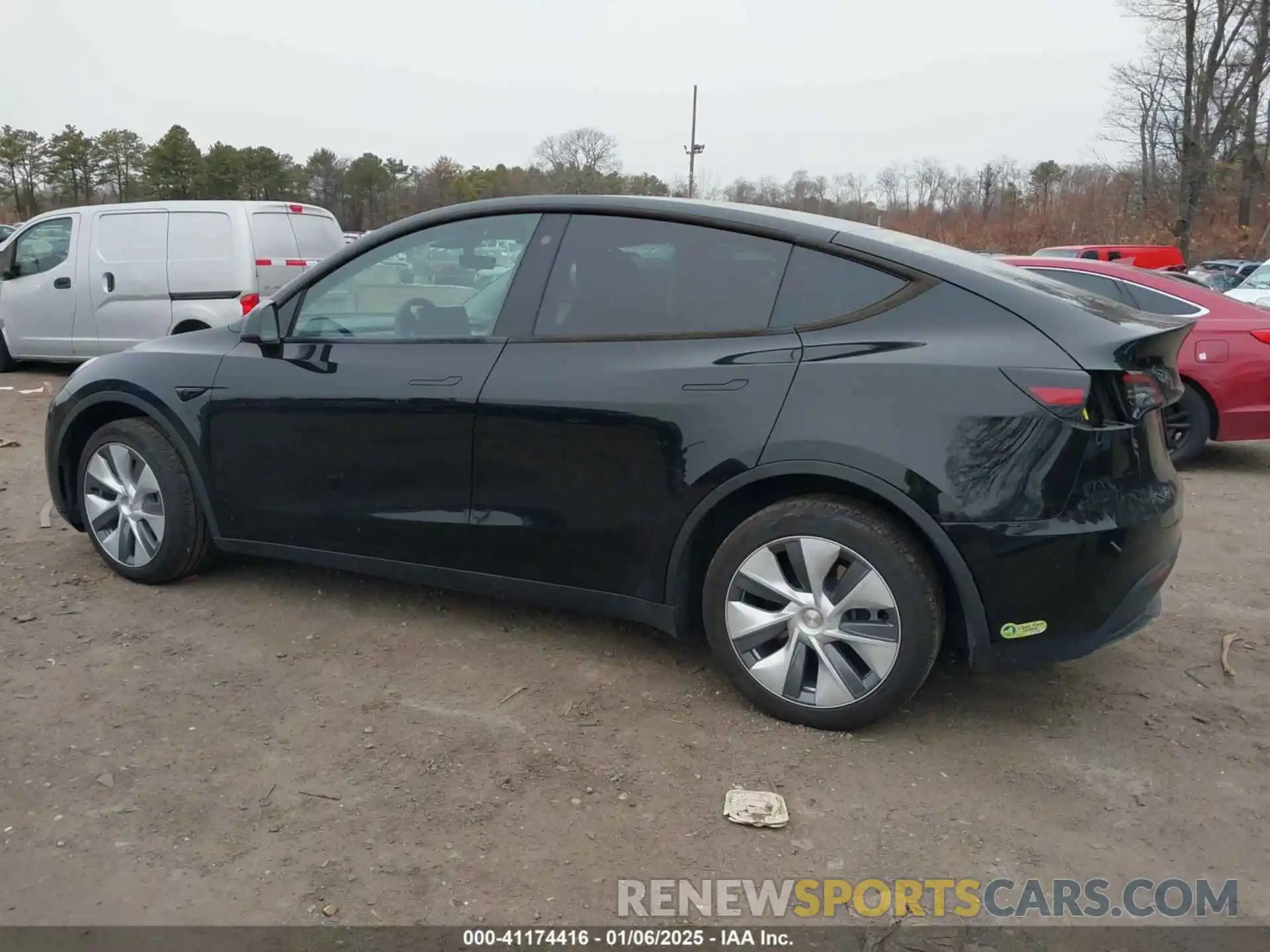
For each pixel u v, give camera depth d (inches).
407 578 154.1
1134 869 103.3
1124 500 117.6
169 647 149.6
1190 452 291.9
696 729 128.9
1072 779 120.0
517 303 143.6
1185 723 134.6
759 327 129.8
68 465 181.8
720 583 131.5
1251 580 195.2
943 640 133.2
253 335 162.2
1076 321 118.6
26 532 204.1
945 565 121.1
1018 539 115.4
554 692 138.3
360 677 141.6
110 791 112.3
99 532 177.2
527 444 138.6
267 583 177.2
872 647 123.3
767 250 132.1
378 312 153.8
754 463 125.4
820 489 129.8
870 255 127.6
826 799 114.0
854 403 121.0
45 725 126.0
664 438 130.0
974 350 118.7
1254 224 1609.3
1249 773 122.3
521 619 163.5
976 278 123.3
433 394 143.6
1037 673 149.4
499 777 116.6
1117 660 155.3
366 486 151.9
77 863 99.9
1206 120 1604.3
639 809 111.3
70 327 404.8
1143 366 120.4
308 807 110.3
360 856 102.1
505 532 142.9
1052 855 105.3
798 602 126.6
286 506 159.5
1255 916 96.6
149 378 168.4
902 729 130.8
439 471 145.6
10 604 163.9
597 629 160.1
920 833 108.3
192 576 178.9
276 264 381.4
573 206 143.3
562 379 136.2
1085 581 116.3
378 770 117.8
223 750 121.3
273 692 136.6
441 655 149.4
